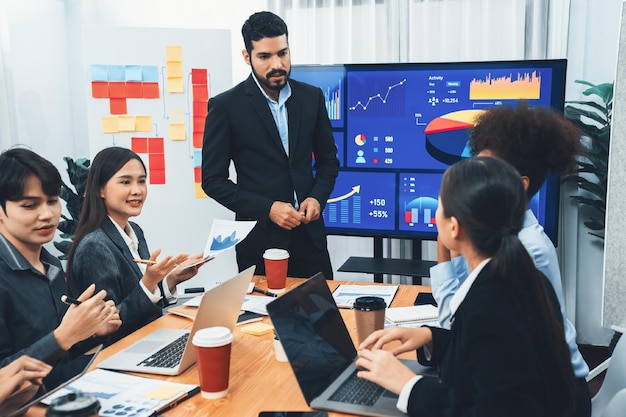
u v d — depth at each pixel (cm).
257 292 224
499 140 143
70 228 377
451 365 123
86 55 345
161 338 176
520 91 322
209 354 136
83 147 427
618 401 148
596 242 359
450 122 331
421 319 186
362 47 370
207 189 273
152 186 357
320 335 147
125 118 351
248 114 271
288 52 266
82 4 410
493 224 115
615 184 287
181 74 352
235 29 400
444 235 124
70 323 142
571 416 140
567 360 116
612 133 286
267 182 274
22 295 156
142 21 413
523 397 108
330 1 370
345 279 400
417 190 341
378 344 147
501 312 112
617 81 284
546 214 331
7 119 362
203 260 195
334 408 131
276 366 159
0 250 156
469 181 116
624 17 280
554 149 141
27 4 377
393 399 135
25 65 379
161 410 133
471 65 325
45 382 138
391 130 339
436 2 357
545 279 128
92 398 110
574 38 348
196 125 357
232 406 136
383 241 387
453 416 117
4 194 153
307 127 279
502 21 350
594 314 366
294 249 272
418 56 363
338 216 355
